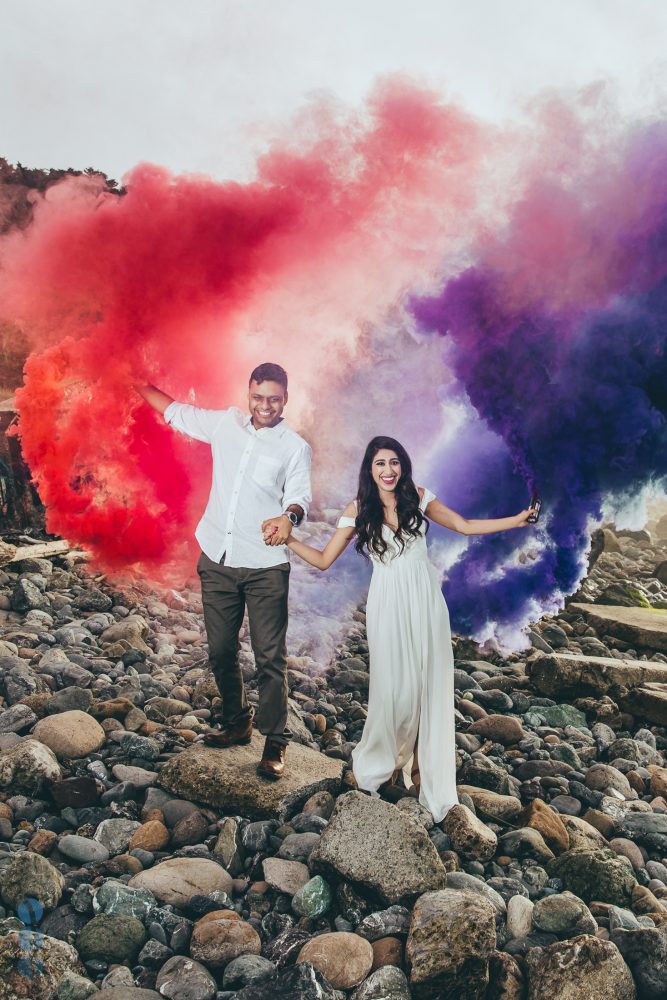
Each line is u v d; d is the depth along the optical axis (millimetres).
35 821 3494
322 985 2596
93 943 2770
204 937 2805
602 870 3297
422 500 3738
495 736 4805
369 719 3752
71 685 4754
